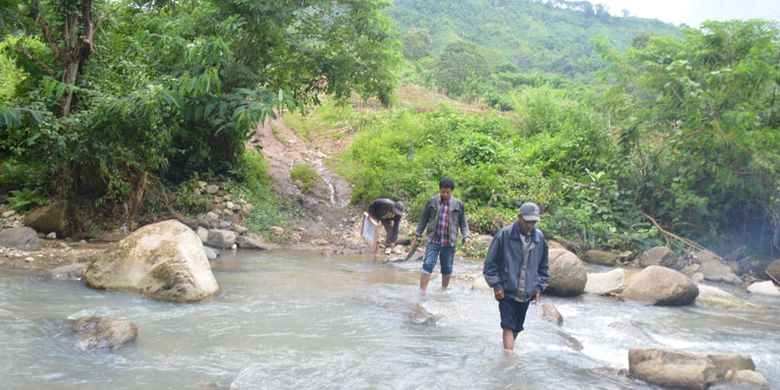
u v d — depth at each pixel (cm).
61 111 1037
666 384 488
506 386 468
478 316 691
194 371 469
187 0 1395
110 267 745
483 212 1368
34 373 445
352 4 1450
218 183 1389
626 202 1455
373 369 494
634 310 810
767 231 1380
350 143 2055
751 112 1232
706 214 1366
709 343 650
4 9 1024
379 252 1205
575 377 502
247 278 864
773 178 1312
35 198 1099
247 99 1152
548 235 1327
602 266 1233
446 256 838
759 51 1301
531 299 550
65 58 1053
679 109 1423
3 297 662
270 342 560
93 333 531
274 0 1284
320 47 1449
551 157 1648
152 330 577
